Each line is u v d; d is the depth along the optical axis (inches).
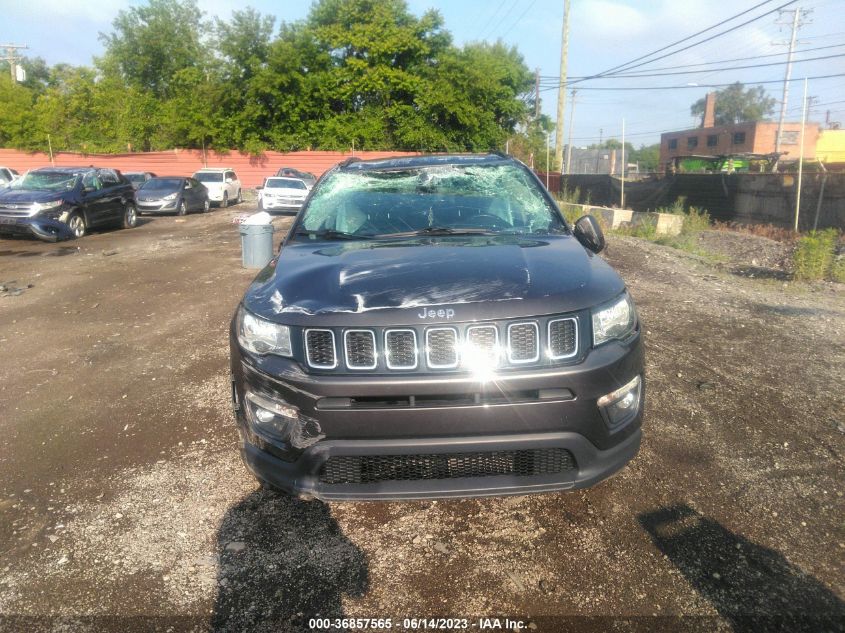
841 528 110.7
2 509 124.6
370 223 146.6
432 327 99.0
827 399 165.6
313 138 1585.9
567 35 1171.3
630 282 317.1
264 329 106.7
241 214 869.2
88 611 96.0
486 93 1590.8
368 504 123.9
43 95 1774.1
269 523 118.0
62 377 198.7
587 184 952.3
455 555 107.7
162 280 353.4
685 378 181.6
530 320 100.2
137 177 1075.3
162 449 147.9
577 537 111.0
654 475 129.7
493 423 98.6
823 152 1867.6
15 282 355.9
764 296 287.9
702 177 697.0
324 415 99.3
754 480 126.8
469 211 149.2
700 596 95.4
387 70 1551.4
